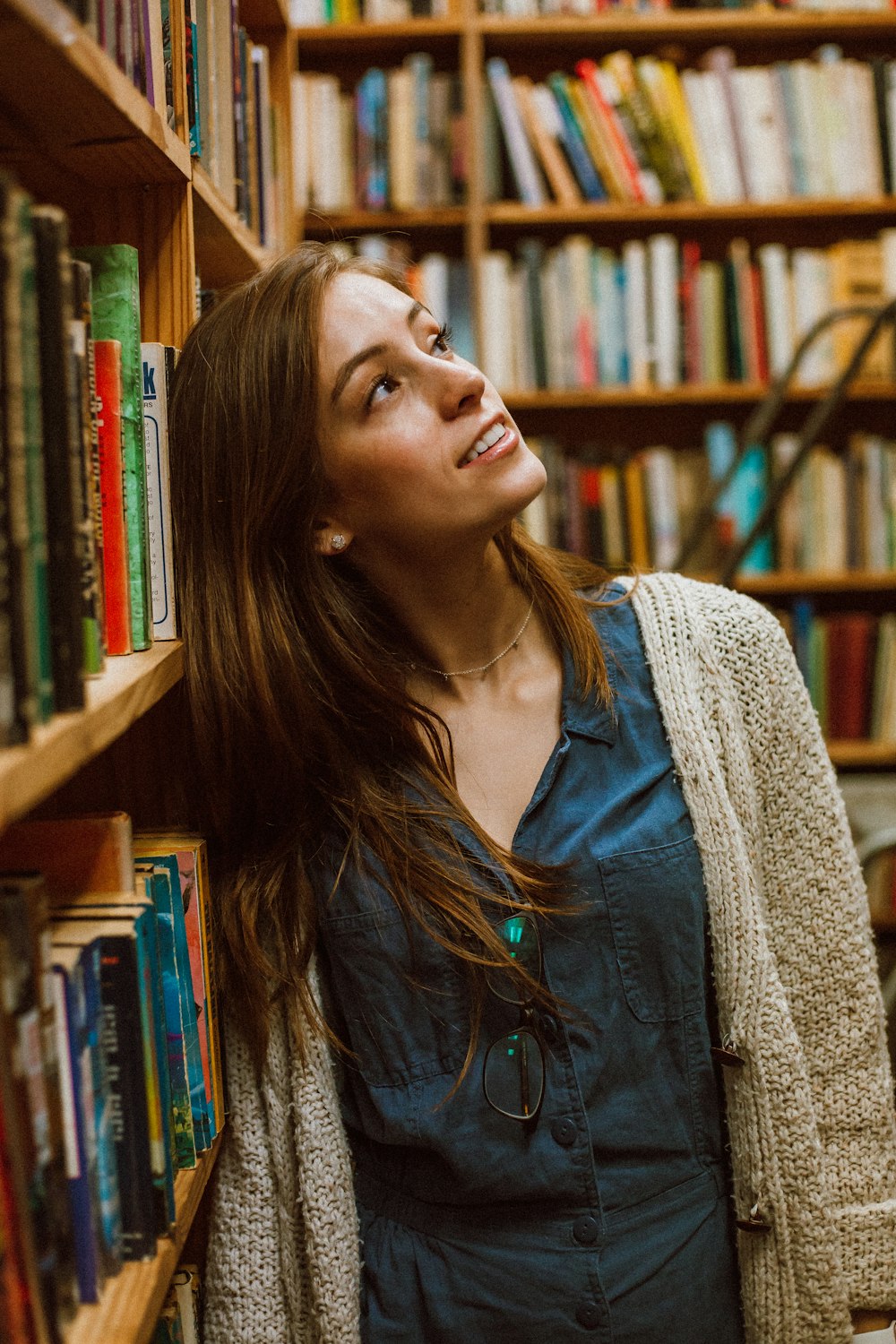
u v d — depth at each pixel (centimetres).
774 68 269
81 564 67
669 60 291
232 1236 99
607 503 277
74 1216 61
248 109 135
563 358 273
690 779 95
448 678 104
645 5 274
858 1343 97
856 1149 99
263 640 98
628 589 108
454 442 94
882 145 270
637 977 93
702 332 274
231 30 122
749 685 99
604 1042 93
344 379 94
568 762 98
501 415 96
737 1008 94
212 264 134
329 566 106
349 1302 96
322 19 273
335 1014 100
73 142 81
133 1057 67
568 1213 93
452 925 93
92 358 77
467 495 95
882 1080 100
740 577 279
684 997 94
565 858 93
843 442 301
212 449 97
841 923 99
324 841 100
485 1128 93
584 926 93
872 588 299
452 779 99
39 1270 55
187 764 104
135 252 83
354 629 101
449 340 103
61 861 72
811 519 279
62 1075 60
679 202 271
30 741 50
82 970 63
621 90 268
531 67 293
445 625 103
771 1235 95
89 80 65
